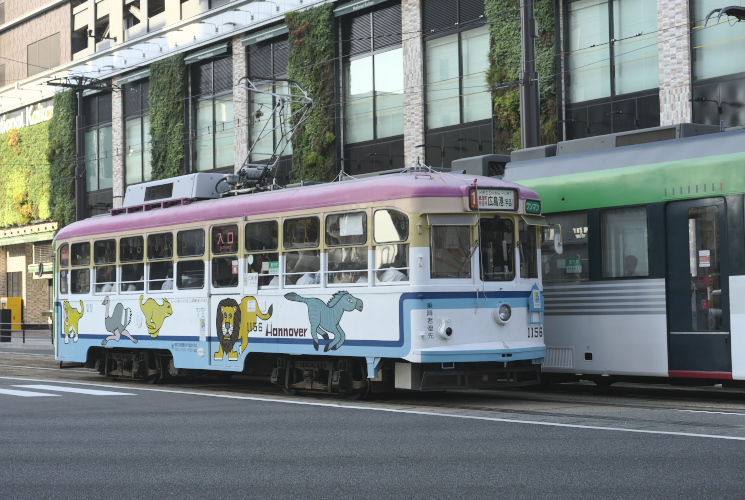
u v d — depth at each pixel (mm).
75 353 18094
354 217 12852
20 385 16281
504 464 7684
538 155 14352
